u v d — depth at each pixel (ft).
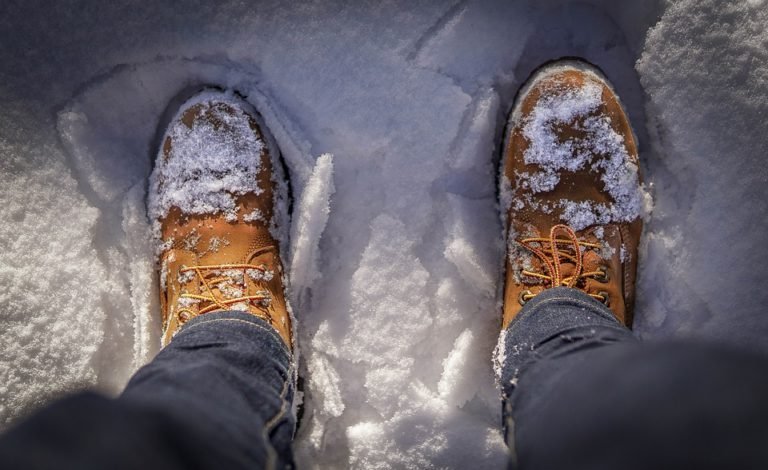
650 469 1.30
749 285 3.05
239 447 1.75
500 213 3.10
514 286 2.96
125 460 1.33
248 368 2.28
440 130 3.01
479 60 3.03
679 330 3.07
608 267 2.92
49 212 2.99
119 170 3.05
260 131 3.05
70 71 2.97
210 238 2.93
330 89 3.00
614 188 2.99
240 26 2.96
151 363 2.23
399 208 3.04
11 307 2.94
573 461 1.50
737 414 1.25
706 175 3.02
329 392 2.99
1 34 2.95
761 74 2.95
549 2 3.03
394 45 2.97
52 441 1.32
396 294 3.04
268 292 2.87
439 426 2.98
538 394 2.10
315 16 2.96
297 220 2.98
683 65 2.97
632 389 1.47
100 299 3.01
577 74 3.03
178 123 3.02
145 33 2.96
